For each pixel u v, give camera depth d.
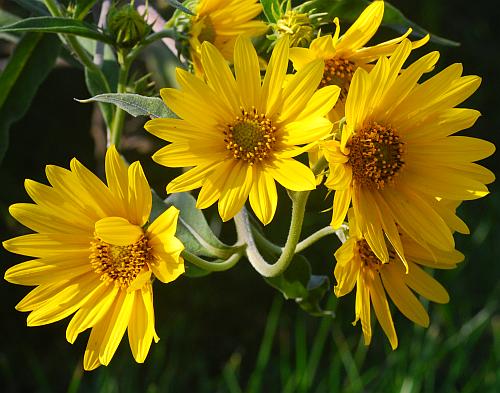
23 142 1.22
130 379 1.20
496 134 1.66
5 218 1.16
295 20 0.61
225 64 0.58
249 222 0.65
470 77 0.58
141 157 1.06
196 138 0.58
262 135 0.58
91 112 1.23
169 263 0.59
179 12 0.65
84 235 0.60
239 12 0.65
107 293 0.60
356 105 0.57
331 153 0.56
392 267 0.62
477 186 0.59
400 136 0.59
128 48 0.65
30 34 0.73
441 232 0.59
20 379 1.26
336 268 0.59
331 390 1.13
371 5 0.60
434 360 1.15
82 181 0.59
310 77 0.58
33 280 0.60
